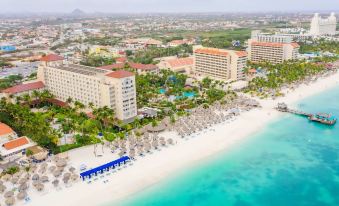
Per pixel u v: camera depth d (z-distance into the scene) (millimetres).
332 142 183625
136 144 170875
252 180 145500
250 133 192500
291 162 161250
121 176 144000
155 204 126812
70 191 131875
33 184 133125
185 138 182375
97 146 171375
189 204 128125
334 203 131000
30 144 168500
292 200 132750
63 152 162625
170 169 150875
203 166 154625
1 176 140375
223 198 132750
